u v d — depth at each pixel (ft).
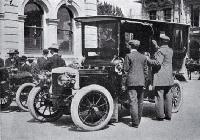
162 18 130.72
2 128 22.61
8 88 30.19
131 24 26.22
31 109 24.86
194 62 82.53
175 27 30.91
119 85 24.43
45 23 54.44
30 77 31.22
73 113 21.57
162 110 25.44
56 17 55.47
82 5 59.82
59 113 25.73
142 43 27.43
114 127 23.17
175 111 28.86
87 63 27.20
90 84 24.18
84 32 28.25
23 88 29.60
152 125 23.77
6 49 48.78
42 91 25.45
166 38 25.66
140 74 23.06
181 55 31.96
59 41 57.36
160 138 19.86
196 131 21.80
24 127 23.08
